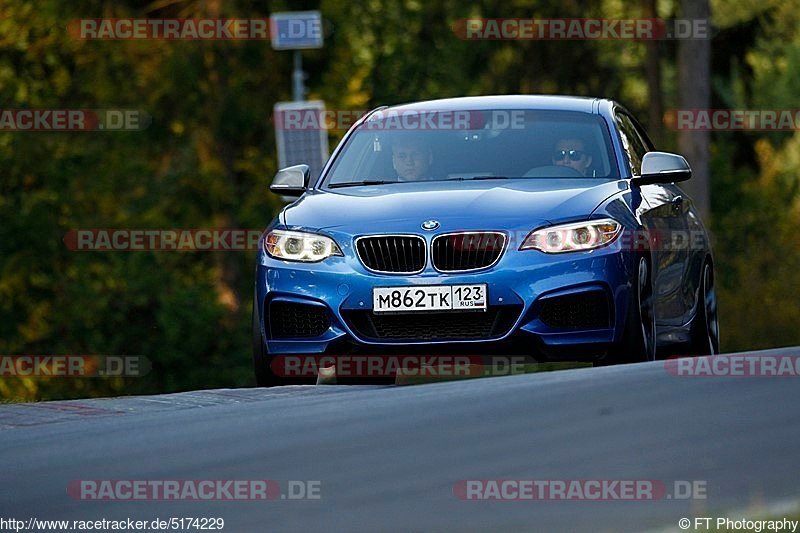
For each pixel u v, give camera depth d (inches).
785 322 3543.3
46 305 3939.5
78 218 4020.7
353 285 1036.5
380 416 649.0
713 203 4407.0
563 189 1082.1
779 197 4345.5
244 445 602.5
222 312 3937.0
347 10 4419.3
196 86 4128.9
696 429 557.0
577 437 553.9
